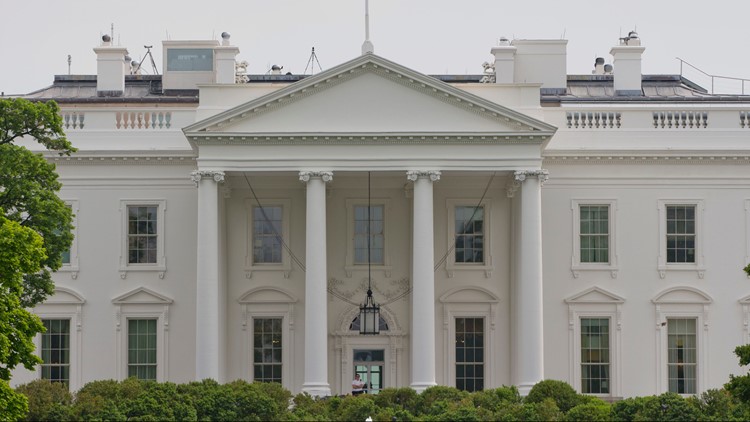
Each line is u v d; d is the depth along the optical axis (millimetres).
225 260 109812
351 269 110562
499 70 118875
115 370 109375
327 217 111000
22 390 89188
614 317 109750
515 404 92000
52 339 109812
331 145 104375
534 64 122562
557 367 109375
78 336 109562
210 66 124938
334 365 110312
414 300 103562
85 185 110188
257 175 106875
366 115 104312
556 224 110125
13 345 76938
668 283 110125
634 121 111125
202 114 107375
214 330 103375
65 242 96188
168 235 110000
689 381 109938
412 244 109938
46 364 109562
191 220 110000
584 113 111000
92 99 118438
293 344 110375
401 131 103688
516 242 107688
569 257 109938
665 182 110438
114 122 111000
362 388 105938
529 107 107562
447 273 110438
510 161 104312
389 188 111000
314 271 103750
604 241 110438
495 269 110562
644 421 87000
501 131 103750
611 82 125562
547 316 109625
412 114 104375
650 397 90812
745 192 110750
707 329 109812
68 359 109562
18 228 77188
